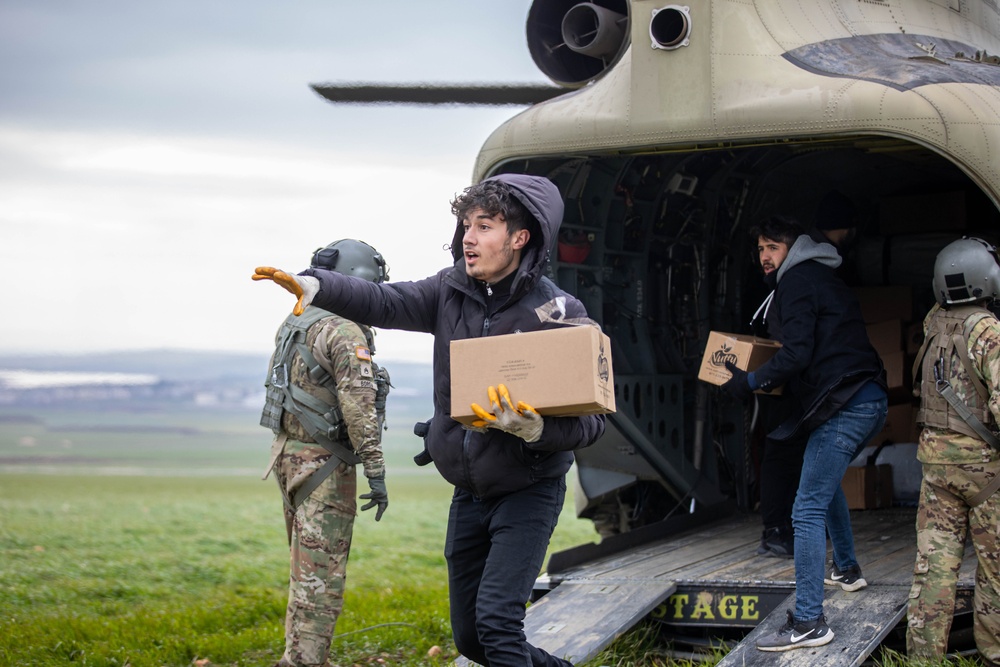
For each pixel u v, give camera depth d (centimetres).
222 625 695
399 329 405
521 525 382
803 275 500
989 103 497
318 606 498
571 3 614
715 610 540
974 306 467
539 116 572
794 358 489
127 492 1988
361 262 514
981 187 489
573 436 366
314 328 504
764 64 528
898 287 731
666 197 681
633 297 676
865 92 500
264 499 1809
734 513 729
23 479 2459
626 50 584
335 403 504
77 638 641
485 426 363
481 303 388
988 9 681
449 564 404
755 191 739
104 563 984
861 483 693
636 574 569
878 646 493
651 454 675
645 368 674
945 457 463
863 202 777
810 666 445
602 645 484
